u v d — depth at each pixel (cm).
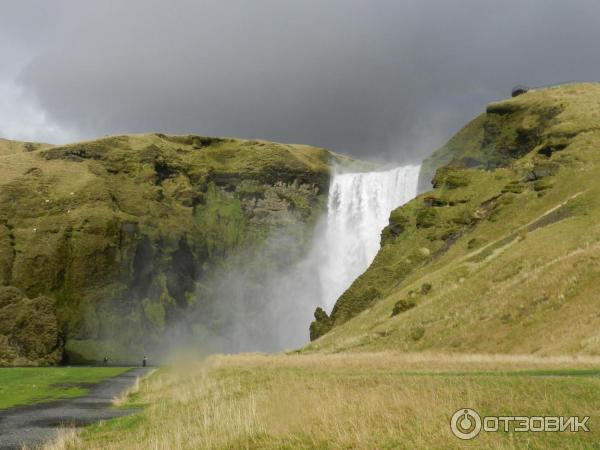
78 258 18062
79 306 17462
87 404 4397
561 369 3105
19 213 18500
